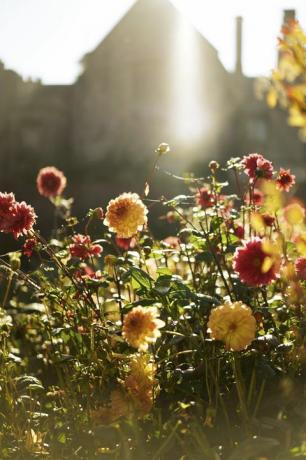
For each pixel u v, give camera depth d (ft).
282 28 9.89
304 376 13.96
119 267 15.80
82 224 43.29
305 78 9.83
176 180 118.62
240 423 13.33
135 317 12.37
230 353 13.56
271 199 11.65
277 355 14.32
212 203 17.46
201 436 12.49
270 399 13.42
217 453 12.44
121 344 14.42
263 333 13.92
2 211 15.58
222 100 135.44
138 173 127.24
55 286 16.16
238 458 11.27
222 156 135.03
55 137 137.49
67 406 14.29
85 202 121.90
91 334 14.03
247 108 135.33
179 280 13.84
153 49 134.31
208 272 16.33
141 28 134.41
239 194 17.94
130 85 134.51
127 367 13.70
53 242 18.19
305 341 14.12
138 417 12.69
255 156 16.56
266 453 11.93
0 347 16.46
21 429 13.98
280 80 9.84
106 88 135.03
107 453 12.57
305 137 9.89
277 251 12.12
